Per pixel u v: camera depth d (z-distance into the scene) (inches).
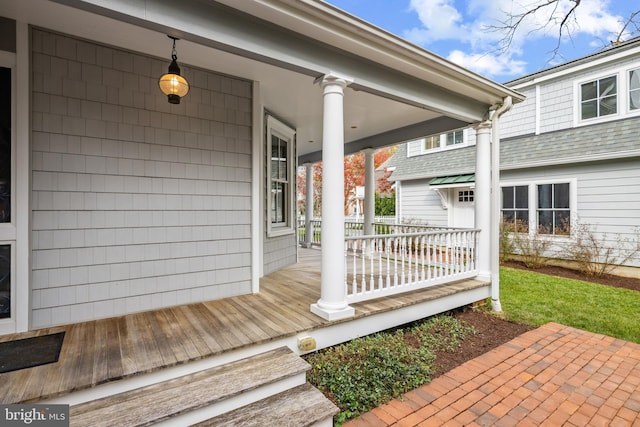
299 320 110.1
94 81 109.7
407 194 406.6
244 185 143.3
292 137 222.2
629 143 236.7
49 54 102.3
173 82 99.5
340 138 111.4
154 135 121.3
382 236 131.6
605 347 124.3
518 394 93.0
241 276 142.6
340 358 107.2
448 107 150.5
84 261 109.2
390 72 126.6
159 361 80.4
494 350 121.7
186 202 128.6
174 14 81.4
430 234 152.1
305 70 105.9
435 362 111.7
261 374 83.1
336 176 111.2
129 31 102.8
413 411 85.0
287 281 169.3
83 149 108.3
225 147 137.7
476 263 173.0
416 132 215.3
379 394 89.3
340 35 101.1
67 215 106.2
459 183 326.0
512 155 305.0
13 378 71.9
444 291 150.6
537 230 287.0
